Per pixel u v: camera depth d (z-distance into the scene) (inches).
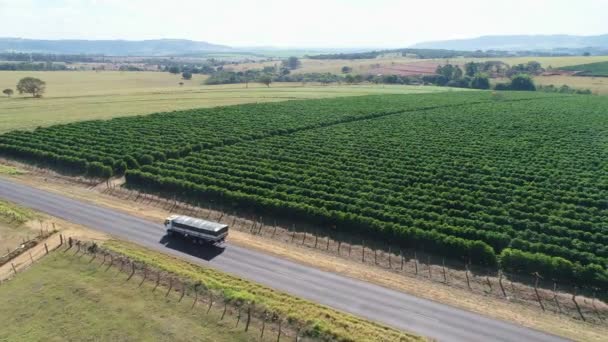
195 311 1563.7
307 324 1481.3
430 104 6284.5
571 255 1941.4
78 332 1483.8
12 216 2354.8
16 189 2874.0
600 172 3031.5
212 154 3575.3
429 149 3681.1
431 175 2965.1
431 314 1610.5
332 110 5605.3
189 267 1878.7
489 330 1528.1
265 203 2476.6
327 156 3454.7
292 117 5093.5
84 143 3818.9
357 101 6505.9
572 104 6373.0
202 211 2576.3
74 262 1902.1
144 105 6072.8
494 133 4318.4
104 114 5290.4
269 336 1445.6
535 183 2822.3
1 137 3917.3
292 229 2332.7
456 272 1915.6
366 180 2878.9
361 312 1610.5
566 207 2445.9
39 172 3284.9
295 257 2030.0
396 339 1432.1
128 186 2984.7
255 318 1520.7
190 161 3346.5
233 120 4891.7
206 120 4864.7
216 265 1932.8
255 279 1819.6
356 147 3740.2
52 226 2282.2
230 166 3186.5
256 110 5580.7
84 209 2564.0
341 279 1840.6
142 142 3855.8
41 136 3991.1
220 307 1577.3
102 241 2096.5
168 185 2847.0
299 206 2395.4
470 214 2353.6
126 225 2346.2
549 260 1841.8
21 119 4889.3
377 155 3511.3
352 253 2091.5
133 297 1648.6
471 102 6589.6
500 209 2397.9
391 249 2113.7
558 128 4566.9
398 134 4261.8
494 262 1937.7
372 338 1423.5
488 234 2096.5
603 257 1971.0
